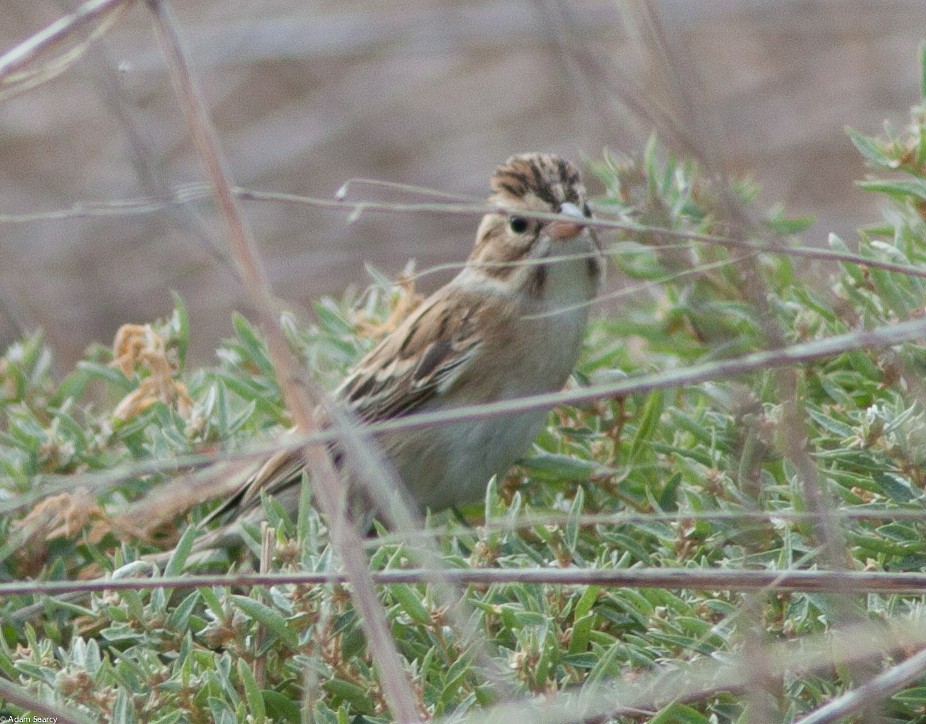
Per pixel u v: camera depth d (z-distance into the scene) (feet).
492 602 26.84
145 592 29.19
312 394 24.58
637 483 31.83
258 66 77.82
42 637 30.66
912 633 23.53
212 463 29.96
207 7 77.30
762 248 25.71
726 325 31.78
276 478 33.47
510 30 73.77
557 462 32.42
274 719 25.88
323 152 75.61
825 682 24.48
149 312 68.28
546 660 24.84
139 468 24.27
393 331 37.55
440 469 34.96
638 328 36.29
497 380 36.45
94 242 70.13
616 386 23.91
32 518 29.89
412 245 71.51
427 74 76.69
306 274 70.38
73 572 32.30
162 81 73.72
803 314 32.60
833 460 28.86
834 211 66.59
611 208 36.47
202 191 29.43
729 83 71.67
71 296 68.69
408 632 26.91
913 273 25.93
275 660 26.91
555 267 36.17
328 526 28.43
